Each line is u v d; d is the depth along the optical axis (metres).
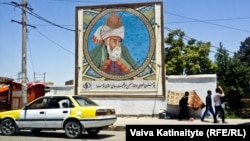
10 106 23.36
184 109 21.98
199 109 22.56
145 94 24.00
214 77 22.56
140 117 23.83
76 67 25.41
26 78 21.92
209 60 43.69
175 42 43.47
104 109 15.22
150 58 24.16
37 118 15.66
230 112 27.28
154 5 24.38
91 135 16.22
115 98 24.48
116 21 24.95
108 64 24.89
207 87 22.62
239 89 32.22
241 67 33.03
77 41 25.52
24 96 21.67
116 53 24.81
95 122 14.74
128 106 24.20
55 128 15.36
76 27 25.61
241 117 25.33
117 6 24.98
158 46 24.11
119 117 24.11
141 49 24.41
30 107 16.03
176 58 43.12
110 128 18.70
